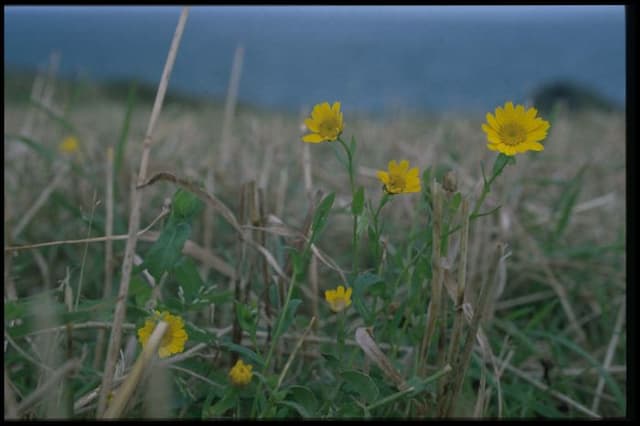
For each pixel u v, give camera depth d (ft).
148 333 4.51
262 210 5.89
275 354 5.50
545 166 10.90
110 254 6.36
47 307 4.20
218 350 5.20
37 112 11.34
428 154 9.31
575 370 6.63
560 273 8.25
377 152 11.51
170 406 4.75
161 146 10.72
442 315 4.95
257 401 4.78
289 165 10.03
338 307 4.74
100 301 4.90
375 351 4.56
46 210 9.00
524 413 5.63
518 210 9.18
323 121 4.70
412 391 4.46
